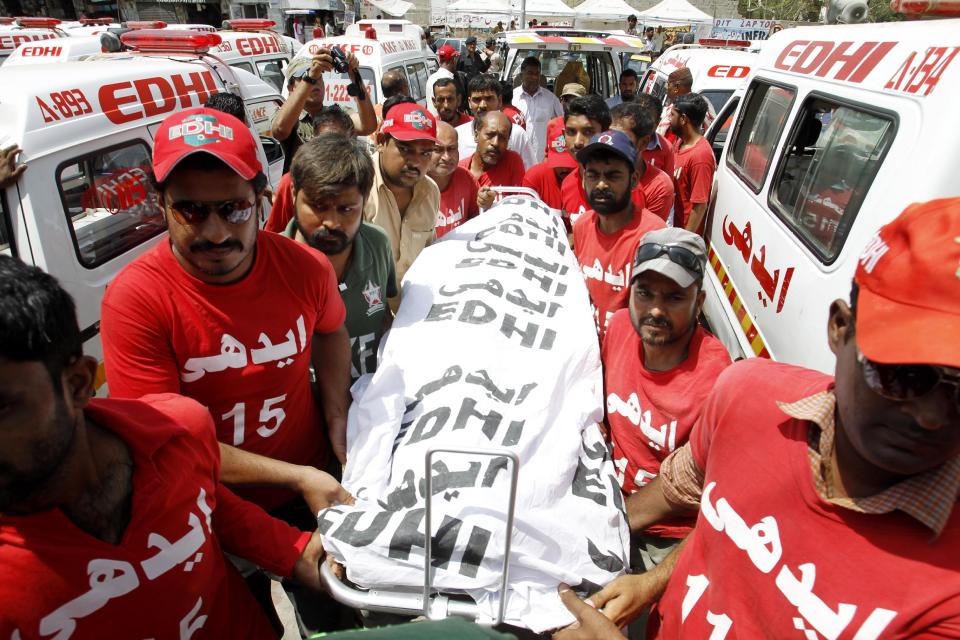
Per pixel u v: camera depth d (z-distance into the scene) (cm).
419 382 176
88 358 93
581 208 352
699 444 131
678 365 175
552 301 221
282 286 155
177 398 126
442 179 315
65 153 265
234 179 134
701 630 113
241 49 707
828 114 246
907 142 175
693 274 162
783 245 249
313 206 177
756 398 109
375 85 712
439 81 535
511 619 129
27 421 83
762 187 300
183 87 364
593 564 139
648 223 252
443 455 147
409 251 275
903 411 78
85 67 322
